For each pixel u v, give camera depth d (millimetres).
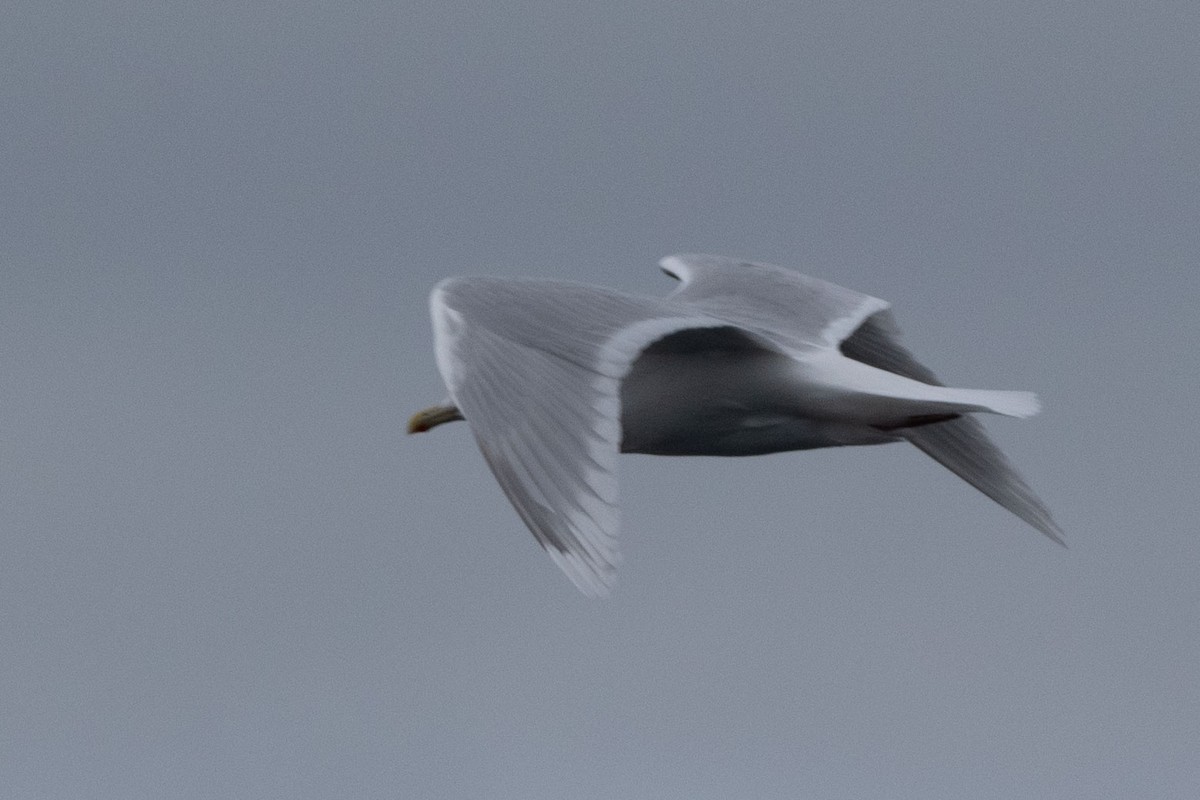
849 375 11547
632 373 11664
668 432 11875
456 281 10047
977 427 12789
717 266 13242
